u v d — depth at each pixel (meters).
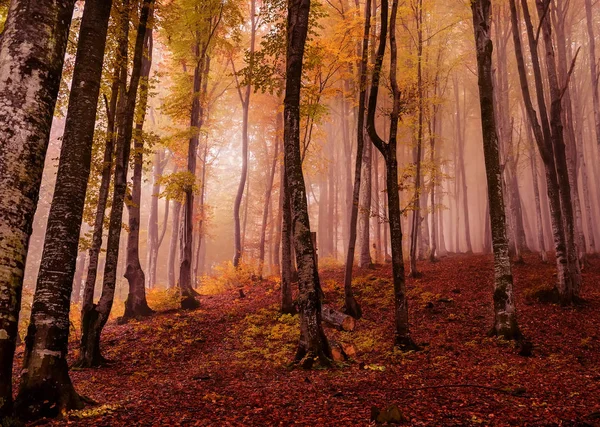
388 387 7.34
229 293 19.94
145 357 11.38
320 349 9.13
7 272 4.45
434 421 5.43
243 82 12.00
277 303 16.20
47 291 6.13
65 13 5.02
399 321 10.61
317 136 26.00
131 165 15.31
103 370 10.09
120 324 15.63
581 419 5.36
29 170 4.60
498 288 11.43
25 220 4.59
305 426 5.32
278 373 8.79
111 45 11.78
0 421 4.46
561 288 13.88
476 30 12.34
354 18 16.67
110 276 10.88
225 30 19.94
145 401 6.77
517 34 14.33
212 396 6.90
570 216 14.53
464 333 11.98
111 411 6.04
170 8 14.28
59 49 4.92
